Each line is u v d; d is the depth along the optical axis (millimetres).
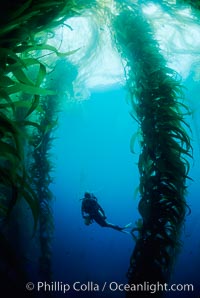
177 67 7840
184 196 3510
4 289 2822
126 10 4246
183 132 3363
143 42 3891
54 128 5707
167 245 3123
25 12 2721
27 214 6230
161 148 3309
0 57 2443
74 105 9133
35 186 5414
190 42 5492
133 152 3877
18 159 2189
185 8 4402
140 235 3365
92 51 6184
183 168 3318
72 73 6125
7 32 2611
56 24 3219
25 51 2838
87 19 5113
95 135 27625
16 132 2197
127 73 3990
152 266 3074
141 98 3564
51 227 5699
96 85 11125
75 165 33219
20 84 2500
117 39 4188
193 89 9758
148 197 3305
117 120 23719
